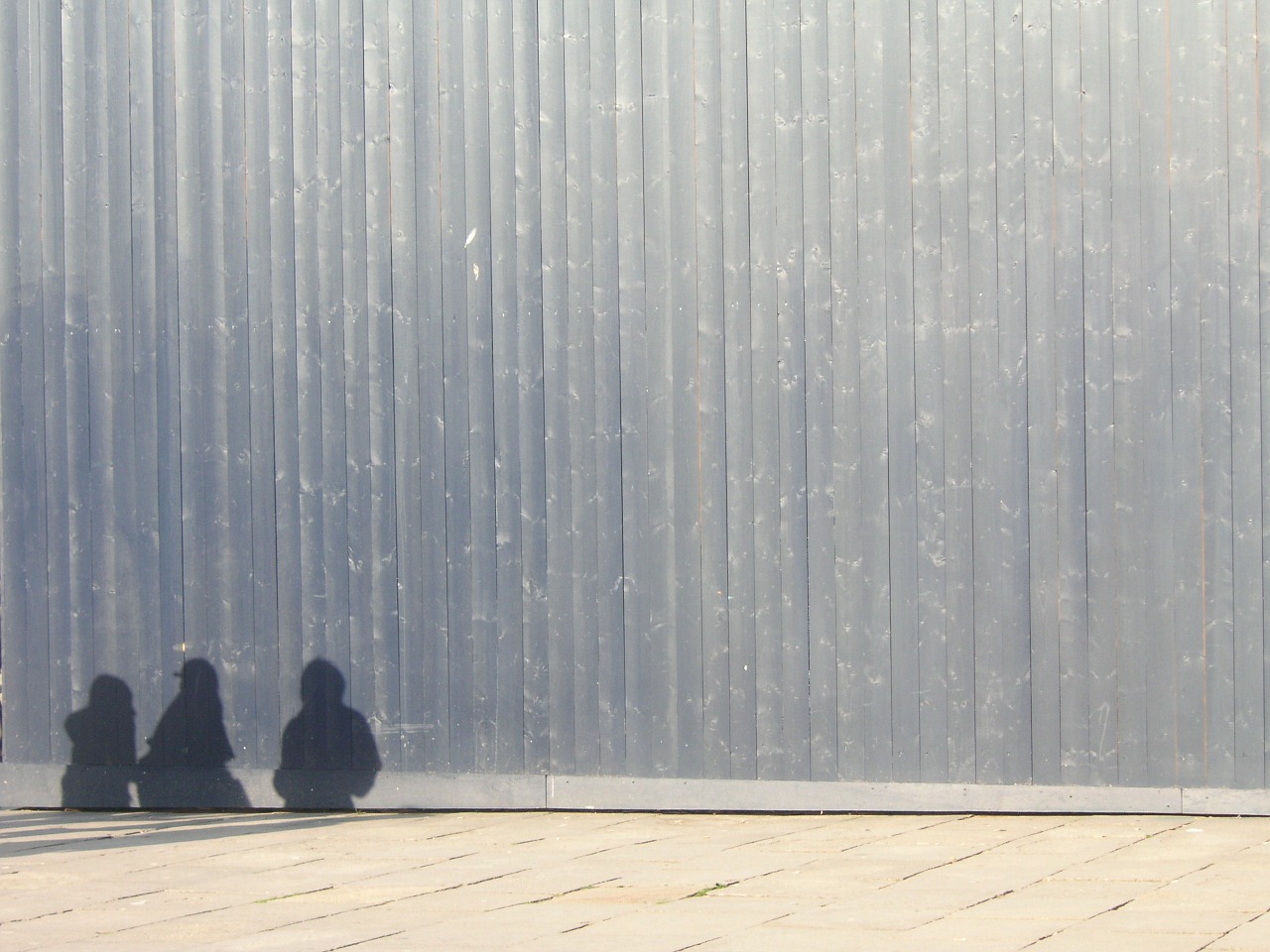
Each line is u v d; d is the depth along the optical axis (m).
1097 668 8.33
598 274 8.76
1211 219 8.23
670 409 8.70
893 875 6.90
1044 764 8.37
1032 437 8.38
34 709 9.28
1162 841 7.65
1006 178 8.41
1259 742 8.19
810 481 8.58
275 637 9.05
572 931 5.86
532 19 8.82
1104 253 8.33
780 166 8.61
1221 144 8.22
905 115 8.50
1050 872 6.92
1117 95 8.31
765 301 8.62
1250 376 8.20
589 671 8.76
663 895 6.53
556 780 8.77
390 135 8.94
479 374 8.86
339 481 8.98
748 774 8.62
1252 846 7.49
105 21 9.19
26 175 9.27
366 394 8.96
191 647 9.12
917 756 8.48
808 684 8.57
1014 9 8.40
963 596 8.44
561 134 8.79
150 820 8.85
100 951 5.75
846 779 8.53
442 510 8.90
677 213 8.69
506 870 7.21
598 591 8.75
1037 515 8.38
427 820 8.66
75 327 9.23
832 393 8.56
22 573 9.28
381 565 8.95
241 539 9.08
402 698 8.93
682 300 8.69
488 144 8.85
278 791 9.03
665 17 8.70
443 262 8.90
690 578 8.67
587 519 8.77
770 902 6.34
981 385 8.43
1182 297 8.26
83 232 9.22
